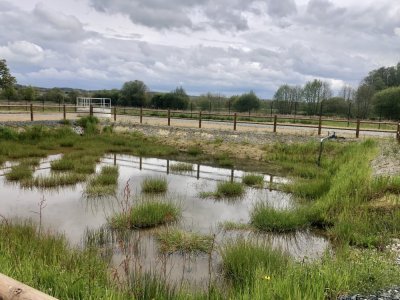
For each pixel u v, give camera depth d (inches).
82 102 1337.4
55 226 287.4
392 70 2059.5
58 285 144.4
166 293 164.7
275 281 155.1
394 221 260.4
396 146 545.3
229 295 166.4
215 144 737.6
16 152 596.7
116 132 874.1
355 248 236.7
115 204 350.9
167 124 929.5
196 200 379.9
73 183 433.1
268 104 1745.8
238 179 490.6
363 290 157.2
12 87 1489.9
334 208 307.3
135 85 1889.8
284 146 669.3
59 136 773.9
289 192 419.5
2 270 146.7
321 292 145.6
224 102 1784.0
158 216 295.3
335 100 1609.3
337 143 648.4
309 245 258.4
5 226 245.9
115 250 239.1
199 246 245.6
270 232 285.6
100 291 142.3
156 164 593.6
